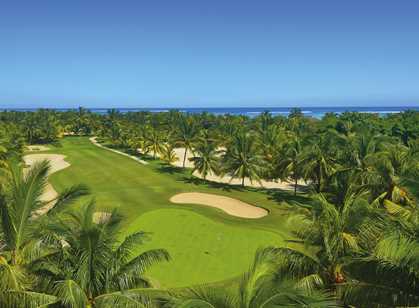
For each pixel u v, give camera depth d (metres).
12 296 13.84
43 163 16.84
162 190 55.25
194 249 30.33
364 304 14.14
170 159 82.88
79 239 15.01
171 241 32.16
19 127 113.38
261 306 11.67
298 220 19.31
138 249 30.03
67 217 17.52
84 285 14.73
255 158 59.97
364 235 17.20
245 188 60.59
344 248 16.94
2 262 15.26
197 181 64.00
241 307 12.12
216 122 144.00
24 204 15.87
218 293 12.80
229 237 33.22
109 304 13.95
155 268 26.45
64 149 104.69
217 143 77.12
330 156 50.06
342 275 16.84
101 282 15.27
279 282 14.64
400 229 13.30
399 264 12.56
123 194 51.62
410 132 81.94
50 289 14.87
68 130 150.38
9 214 15.84
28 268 15.30
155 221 37.72
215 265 27.22
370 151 43.94
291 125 113.19
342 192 31.59
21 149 76.31
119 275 15.48
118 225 17.70
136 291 14.70
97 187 56.81
